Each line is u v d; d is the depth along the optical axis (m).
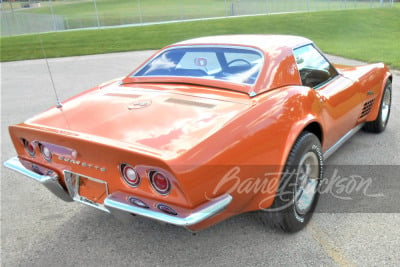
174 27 23.70
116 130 2.26
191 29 22.39
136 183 2.12
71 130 2.36
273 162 2.41
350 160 3.94
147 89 2.98
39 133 2.45
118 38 19.84
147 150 1.99
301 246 2.62
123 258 2.62
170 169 1.88
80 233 2.96
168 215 2.03
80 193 2.56
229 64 2.94
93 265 2.56
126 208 2.16
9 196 3.63
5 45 18.83
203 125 2.21
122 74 10.36
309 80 3.18
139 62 12.52
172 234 2.87
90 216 3.21
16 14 27.73
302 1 36.94
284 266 2.43
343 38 17.33
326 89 3.28
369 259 2.44
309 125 2.87
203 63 3.05
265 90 2.64
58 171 2.59
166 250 2.68
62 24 27.66
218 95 2.63
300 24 22.80
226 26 23.09
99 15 34.62
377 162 3.87
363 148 4.25
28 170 2.78
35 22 27.41
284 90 2.72
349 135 3.92
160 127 2.23
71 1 50.47
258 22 24.25
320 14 27.73
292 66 2.95
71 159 2.42
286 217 2.60
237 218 3.00
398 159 3.92
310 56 3.31
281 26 22.30
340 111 3.35
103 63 12.62
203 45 3.21
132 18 32.19
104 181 2.29
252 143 2.25
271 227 2.76
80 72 10.99
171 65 3.20
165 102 2.60
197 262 2.52
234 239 2.74
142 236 2.87
